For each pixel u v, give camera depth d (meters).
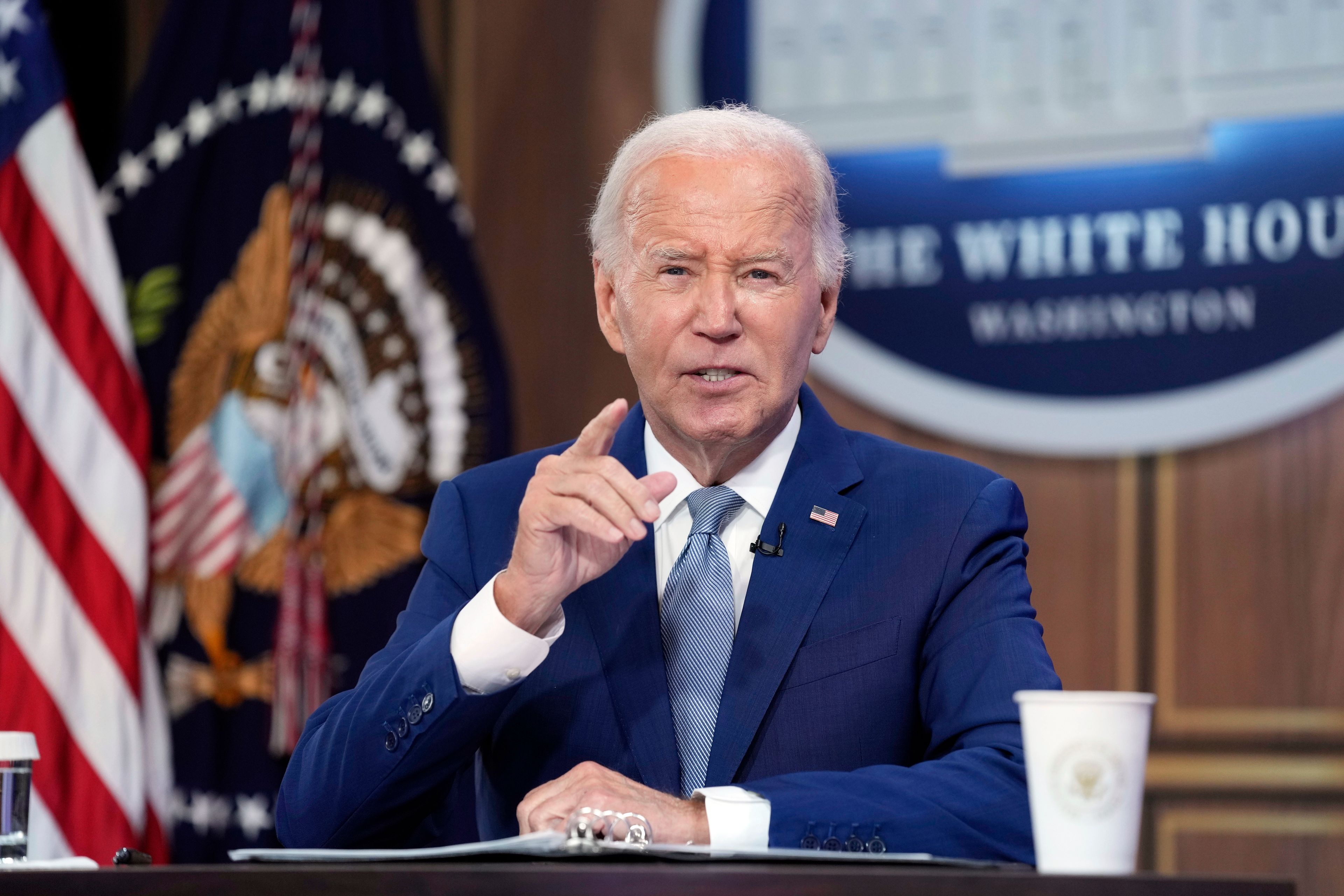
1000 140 12.51
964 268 12.50
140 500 11.56
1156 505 12.05
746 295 5.72
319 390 12.44
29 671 10.99
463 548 6.33
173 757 12.11
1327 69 11.91
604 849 3.91
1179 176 12.15
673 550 6.13
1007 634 5.64
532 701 5.88
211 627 12.21
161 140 12.73
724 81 13.13
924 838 4.64
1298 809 11.56
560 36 13.64
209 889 3.50
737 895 3.32
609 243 6.09
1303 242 11.90
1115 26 12.34
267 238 12.54
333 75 12.84
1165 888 3.29
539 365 13.34
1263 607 11.79
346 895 3.44
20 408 11.33
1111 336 12.19
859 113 12.81
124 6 14.20
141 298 12.48
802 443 6.29
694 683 5.80
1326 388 11.72
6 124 11.77
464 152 13.68
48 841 10.80
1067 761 3.70
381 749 5.14
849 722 5.69
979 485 6.21
